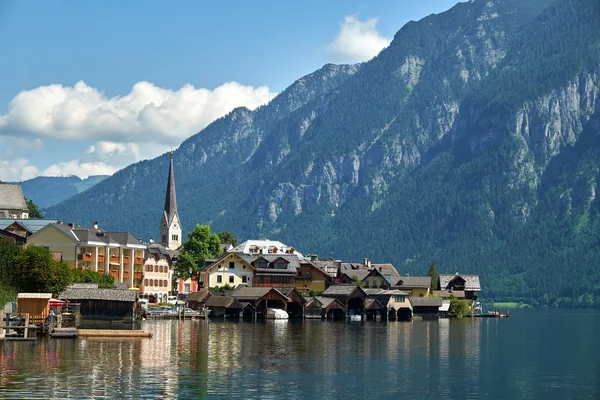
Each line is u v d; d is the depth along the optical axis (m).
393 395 95.06
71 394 89.00
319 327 191.50
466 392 98.81
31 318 140.62
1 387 91.69
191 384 96.88
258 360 119.50
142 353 122.12
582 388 103.69
